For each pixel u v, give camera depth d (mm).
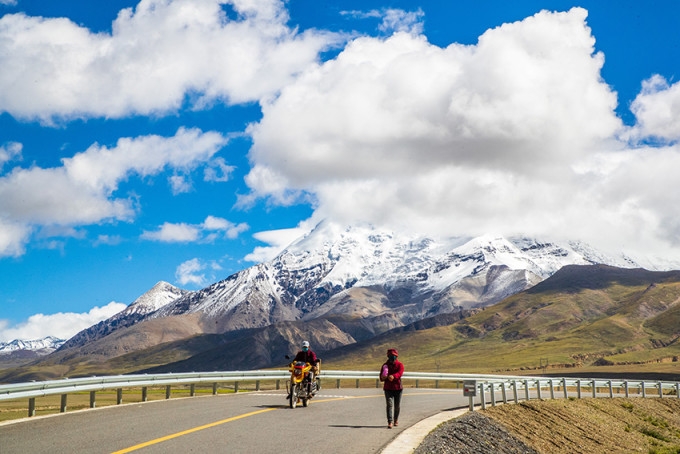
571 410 39469
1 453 14711
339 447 16750
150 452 14953
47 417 21453
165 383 29281
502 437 26250
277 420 21625
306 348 27062
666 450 35375
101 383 25344
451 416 26406
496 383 33531
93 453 14711
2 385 20219
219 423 20219
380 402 31531
